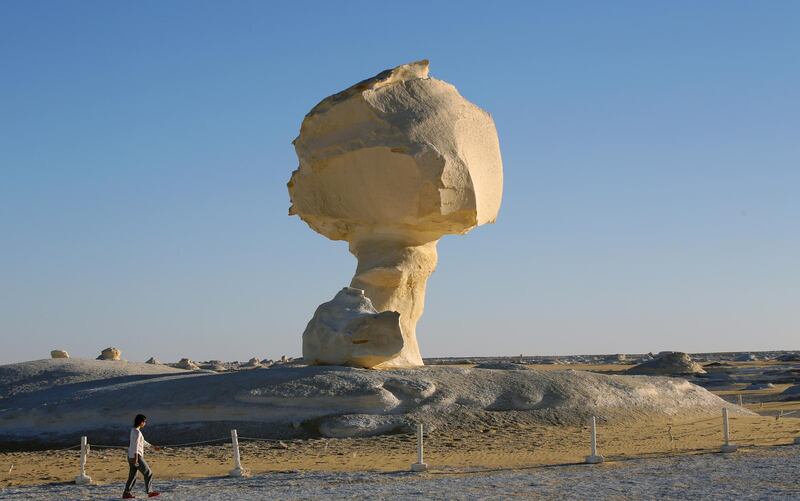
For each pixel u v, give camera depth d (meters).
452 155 25.84
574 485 14.22
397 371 24.27
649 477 14.99
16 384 25.95
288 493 14.15
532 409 23.55
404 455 19.08
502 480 15.05
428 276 27.94
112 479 17.00
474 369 25.36
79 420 22.31
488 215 28.05
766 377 52.12
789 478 14.42
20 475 17.84
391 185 26.16
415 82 27.03
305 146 27.50
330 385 22.55
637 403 24.89
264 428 21.72
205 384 23.08
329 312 25.38
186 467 18.20
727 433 18.44
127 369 27.66
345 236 28.12
